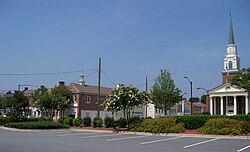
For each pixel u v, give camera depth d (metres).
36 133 26.50
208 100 70.06
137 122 29.06
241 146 16.62
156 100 50.38
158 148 15.41
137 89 29.73
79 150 14.06
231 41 84.50
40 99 48.91
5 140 19.02
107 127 33.34
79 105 59.34
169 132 25.91
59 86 59.16
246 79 37.59
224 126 24.25
